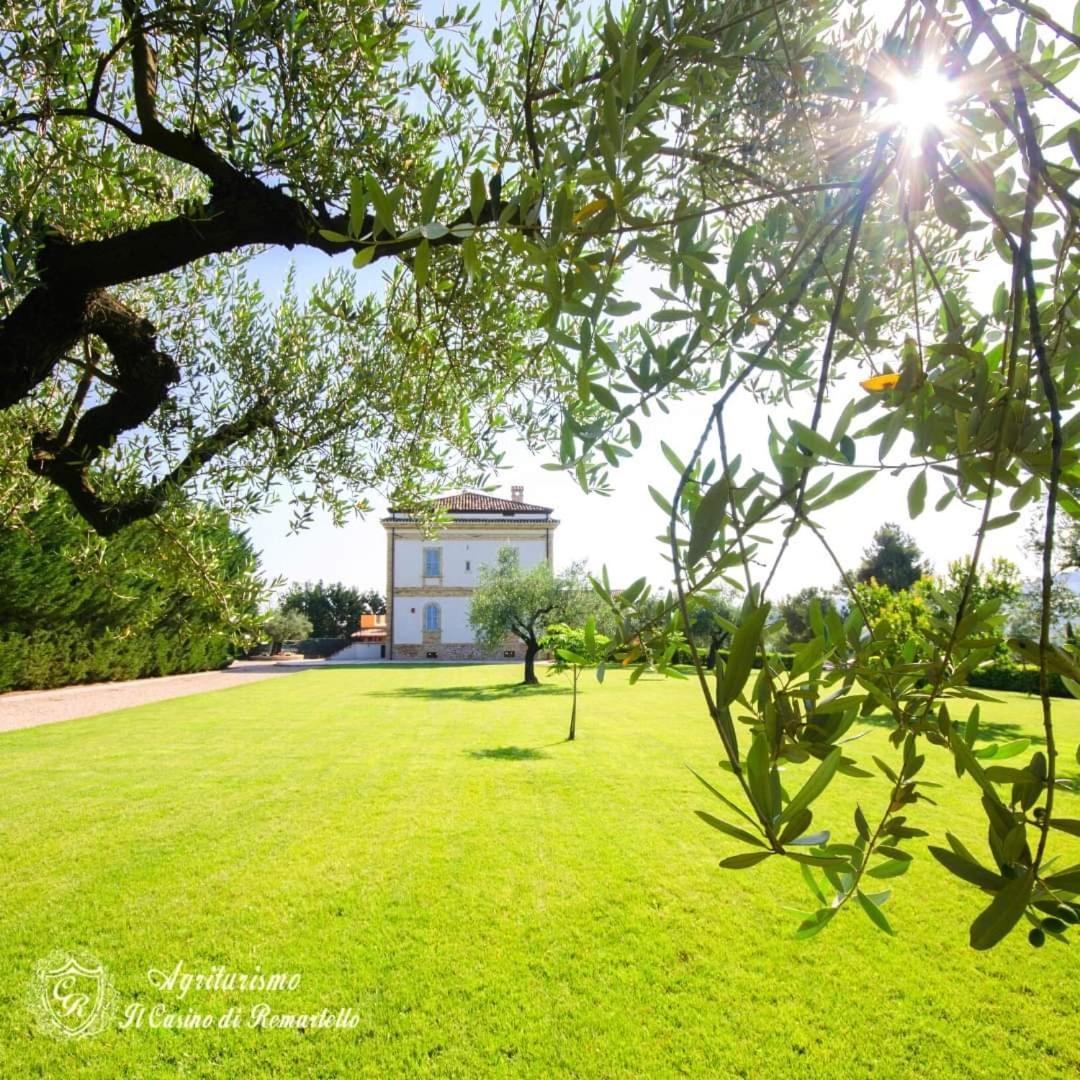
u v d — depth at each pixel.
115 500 2.92
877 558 25.64
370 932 4.27
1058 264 0.78
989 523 0.63
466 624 33.91
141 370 2.73
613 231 0.64
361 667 30.03
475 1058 3.17
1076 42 0.55
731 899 4.71
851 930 4.30
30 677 18.80
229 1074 3.05
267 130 2.13
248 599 3.01
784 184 0.96
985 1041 3.27
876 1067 3.10
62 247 2.16
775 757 0.60
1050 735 0.49
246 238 2.22
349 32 2.08
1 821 6.44
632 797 7.18
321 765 8.83
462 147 2.33
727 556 0.66
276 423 3.21
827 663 0.82
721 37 0.87
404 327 2.78
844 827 5.91
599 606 20.06
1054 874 0.50
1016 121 0.72
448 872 5.17
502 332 2.48
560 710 14.52
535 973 3.83
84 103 2.35
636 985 3.72
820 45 0.98
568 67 0.96
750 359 0.62
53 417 3.23
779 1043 3.27
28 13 1.92
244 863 5.36
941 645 0.72
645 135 0.64
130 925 4.36
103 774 8.39
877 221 0.93
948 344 0.63
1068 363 0.70
